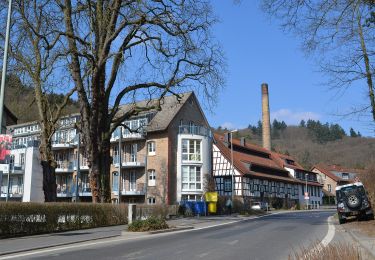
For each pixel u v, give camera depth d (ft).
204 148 170.81
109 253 40.68
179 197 163.43
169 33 86.48
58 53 82.99
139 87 92.58
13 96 90.48
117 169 175.63
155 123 167.63
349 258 24.81
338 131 539.70
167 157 162.71
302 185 284.41
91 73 86.53
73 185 186.80
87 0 86.12
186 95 179.01
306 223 87.20
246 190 205.77
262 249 43.37
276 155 285.64
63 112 105.19
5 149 50.21
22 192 188.24
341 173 387.75
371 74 42.11
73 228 70.64
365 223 74.18
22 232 59.00
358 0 33.14
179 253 40.29
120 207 84.12
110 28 86.53
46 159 88.22
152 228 66.33
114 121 93.30
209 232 67.05
